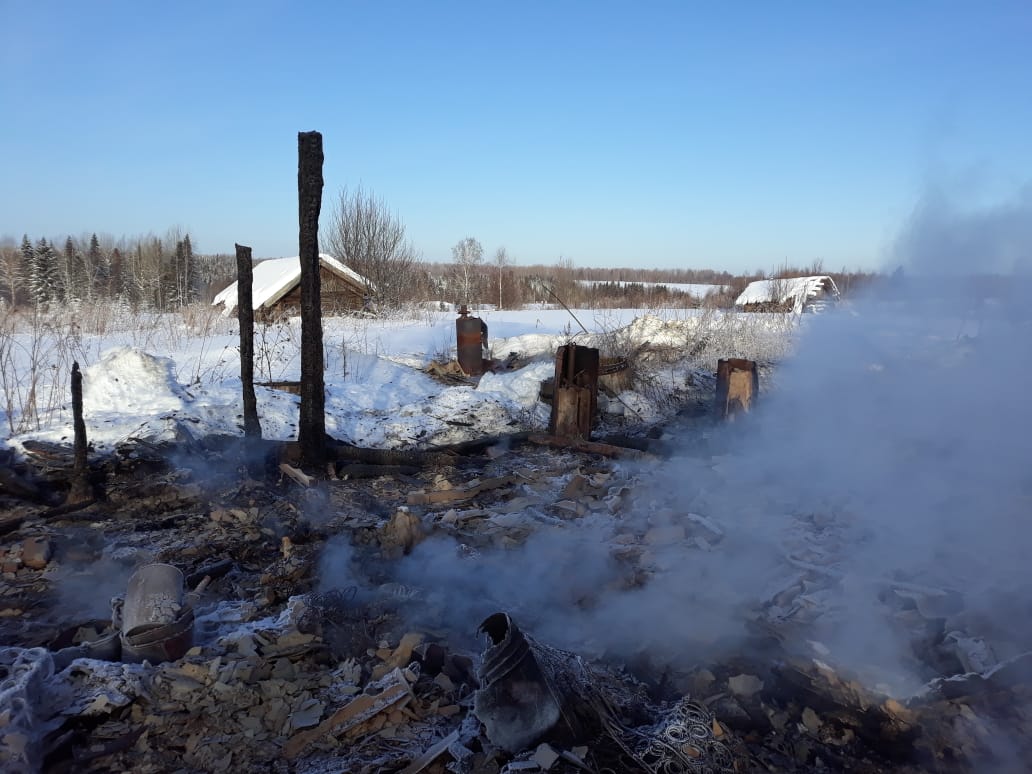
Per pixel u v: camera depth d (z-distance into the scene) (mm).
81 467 7031
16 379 10008
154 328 17750
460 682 4117
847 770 3484
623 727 3584
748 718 3781
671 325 15617
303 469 8469
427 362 15344
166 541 6246
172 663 4020
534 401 12234
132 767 3330
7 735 3148
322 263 26375
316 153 7941
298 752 3473
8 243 52312
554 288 47938
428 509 7469
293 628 4406
